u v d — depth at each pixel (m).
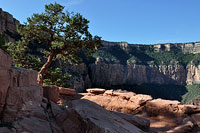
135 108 17.33
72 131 6.10
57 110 8.15
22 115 6.21
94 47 28.28
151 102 16.77
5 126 5.20
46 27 24.50
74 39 26.17
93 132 5.32
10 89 6.19
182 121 12.99
